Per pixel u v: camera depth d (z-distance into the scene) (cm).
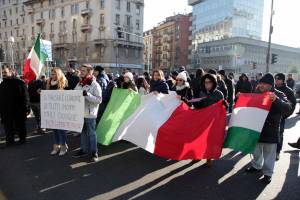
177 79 766
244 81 1412
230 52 7306
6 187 517
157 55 9994
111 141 707
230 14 7419
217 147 600
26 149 744
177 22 8950
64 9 6506
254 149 551
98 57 5912
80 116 635
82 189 512
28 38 7512
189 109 633
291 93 709
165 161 665
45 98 672
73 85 982
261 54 7812
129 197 485
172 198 484
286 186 542
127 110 713
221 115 605
